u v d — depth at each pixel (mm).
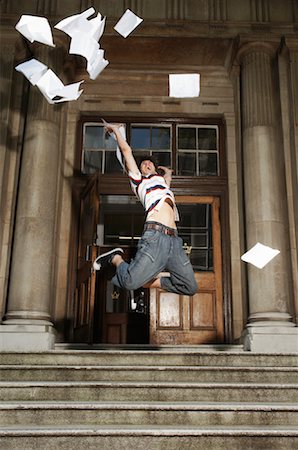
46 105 8023
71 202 8906
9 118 7984
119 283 3355
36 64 3209
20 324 6906
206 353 5594
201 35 8617
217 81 9531
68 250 8609
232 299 8430
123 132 3744
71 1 8648
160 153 9492
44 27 3080
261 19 8633
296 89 8086
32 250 7316
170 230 3457
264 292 7234
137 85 9539
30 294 7125
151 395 4391
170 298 8570
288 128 8086
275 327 6957
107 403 4082
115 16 8672
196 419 3885
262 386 4445
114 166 9367
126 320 8820
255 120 8086
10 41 8211
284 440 3516
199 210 9273
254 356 5609
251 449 3490
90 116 9547
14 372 4984
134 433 3477
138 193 3660
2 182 7621
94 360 5609
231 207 8867
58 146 8055
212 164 9445
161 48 9039
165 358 5570
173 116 9508
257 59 8438
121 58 9273
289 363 5609
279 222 7598
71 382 4652
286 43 8328
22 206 7531
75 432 3461
